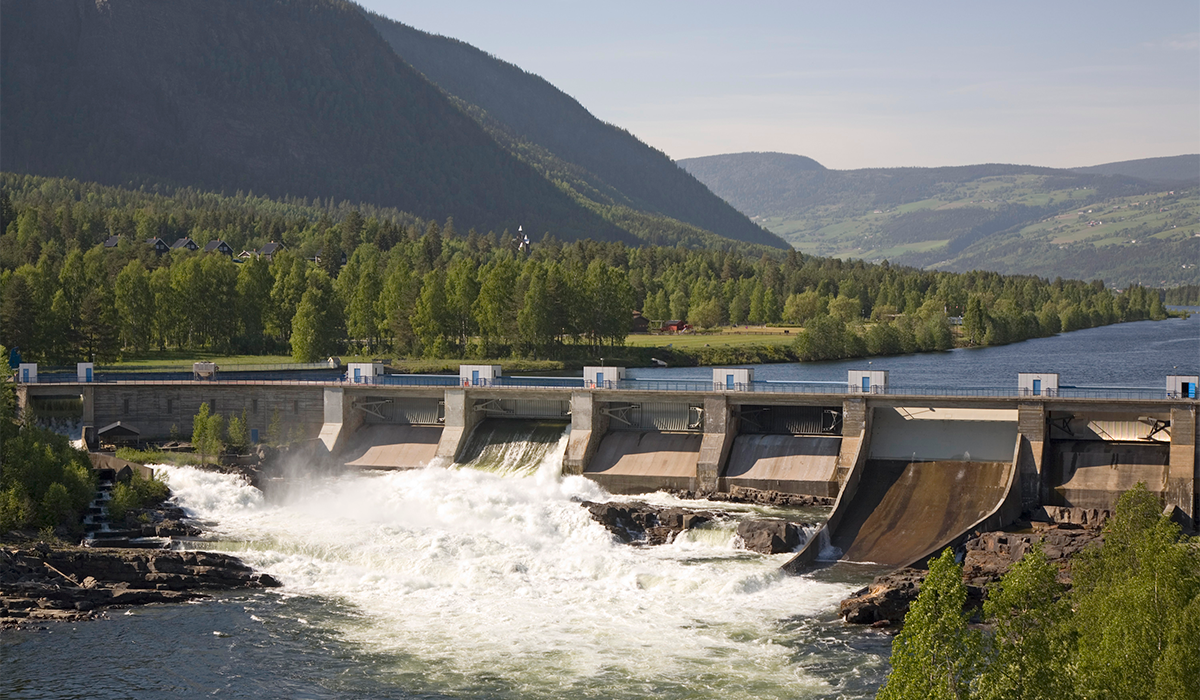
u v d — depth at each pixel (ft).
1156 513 246.06
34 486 353.51
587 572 317.63
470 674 249.55
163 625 279.69
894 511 350.64
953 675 173.27
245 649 264.52
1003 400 362.12
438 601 297.94
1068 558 295.28
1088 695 173.06
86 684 245.45
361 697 238.27
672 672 248.73
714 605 290.35
